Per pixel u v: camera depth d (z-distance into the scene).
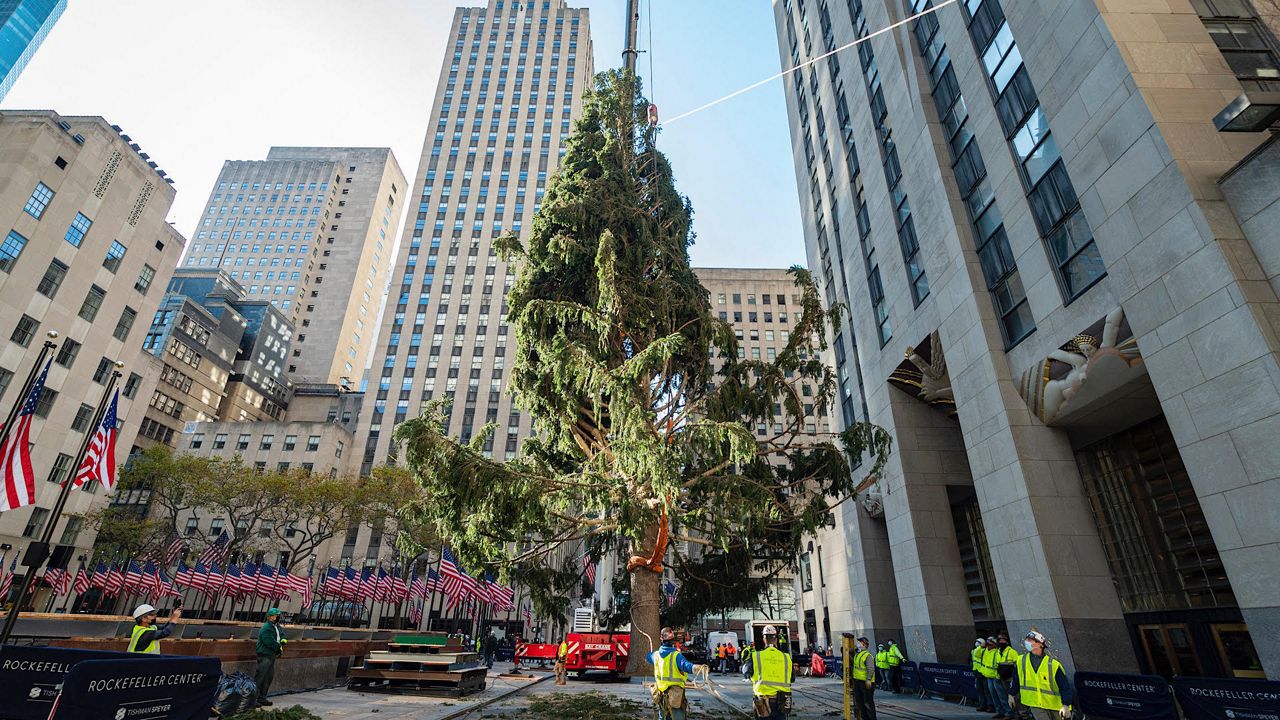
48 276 41.56
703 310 22.67
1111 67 14.47
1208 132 13.10
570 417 21.56
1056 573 15.77
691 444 17.36
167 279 52.06
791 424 22.02
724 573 23.12
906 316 25.20
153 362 51.56
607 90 26.72
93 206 44.75
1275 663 10.34
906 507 24.12
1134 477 16.53
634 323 21.06
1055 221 16.80
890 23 27.11
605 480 18.84
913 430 25.50
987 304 19.70
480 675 17.41
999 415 18.16
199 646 11.84
